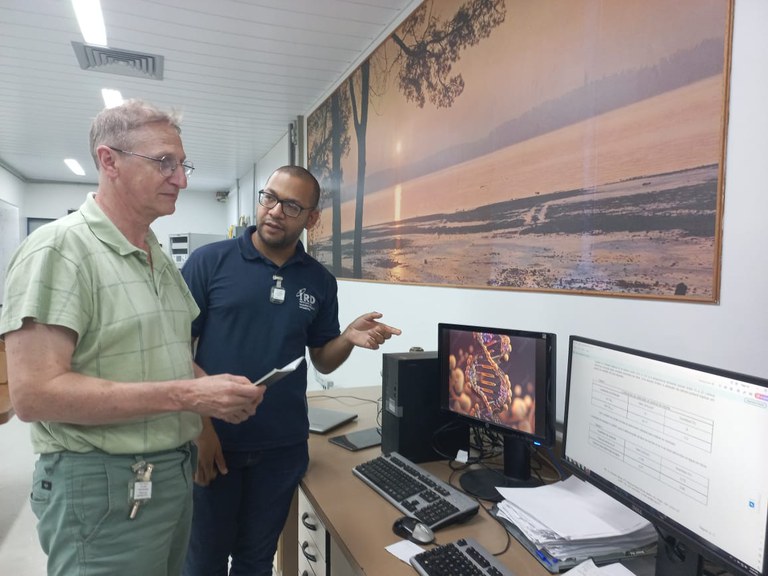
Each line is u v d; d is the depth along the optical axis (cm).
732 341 102
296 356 145
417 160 232
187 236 667
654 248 118
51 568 90
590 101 135
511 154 167
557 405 148
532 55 157
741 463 74
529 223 159
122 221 100
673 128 113
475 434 159
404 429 148
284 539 179
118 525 92
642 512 90
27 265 86
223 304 138
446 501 116
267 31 279
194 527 138
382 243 271
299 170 143
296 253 151
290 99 397
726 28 101
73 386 83
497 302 177
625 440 96
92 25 274
